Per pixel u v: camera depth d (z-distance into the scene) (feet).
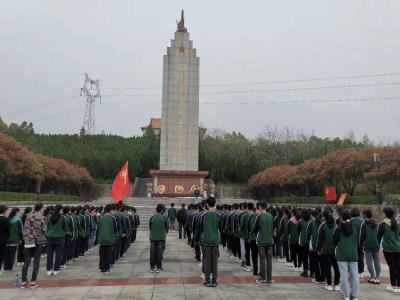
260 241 37.60
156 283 37.32
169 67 148.46
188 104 147.74
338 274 34.68
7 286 36.24
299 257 45.44
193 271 44.01
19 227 44.47
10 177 139.74
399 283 34.63
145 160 219.41
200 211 48.67
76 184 185.78
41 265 48.52
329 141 273.13
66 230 46.78
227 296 31.99
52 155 230.68
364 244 38.93
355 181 139.33
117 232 49.37
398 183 125.70
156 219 44.21
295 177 161.38
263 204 38.32
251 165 226.58
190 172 143.95
